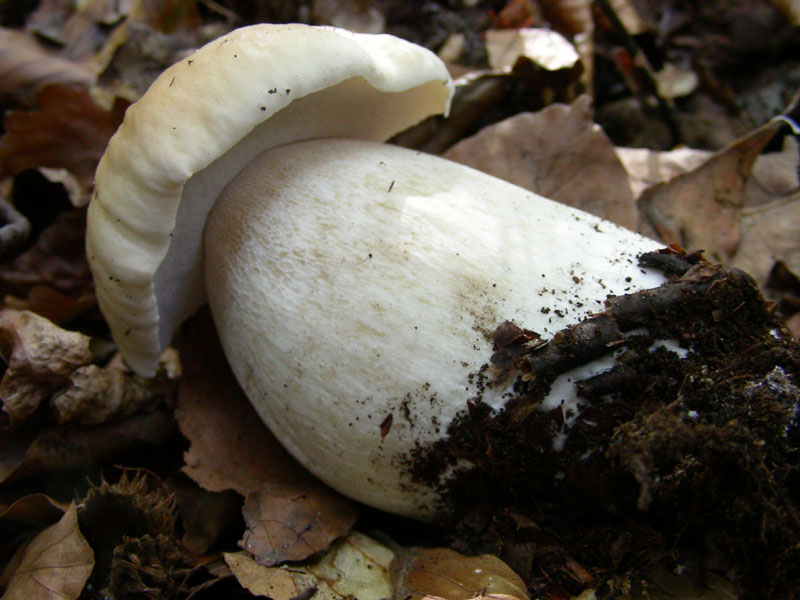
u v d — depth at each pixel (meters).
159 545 0.18
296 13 0.33
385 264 0.17
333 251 0.17
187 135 0.16
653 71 0.32
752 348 0.16
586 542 0.16
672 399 0.16
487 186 0.19
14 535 0.19
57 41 0.33
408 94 0.21
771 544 0.15
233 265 0.19
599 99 0.32
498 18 0.33
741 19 0.31
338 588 0.17
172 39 0.33
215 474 0.20
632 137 0.31
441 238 0.17
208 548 0.19
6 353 0.20
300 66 0.17
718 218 0.25
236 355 0.19
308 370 0.17
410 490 0.18
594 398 0.16
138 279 0.17
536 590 0.17
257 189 0.19
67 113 0.27
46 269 0.25
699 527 0.16
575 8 0.31
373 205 0.18
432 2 0.34
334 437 0.17
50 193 0.27
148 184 0.16
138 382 0.22
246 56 0.16
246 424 0.21
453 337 0.16
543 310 0.16
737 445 0.15
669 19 0.32
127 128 0.16
